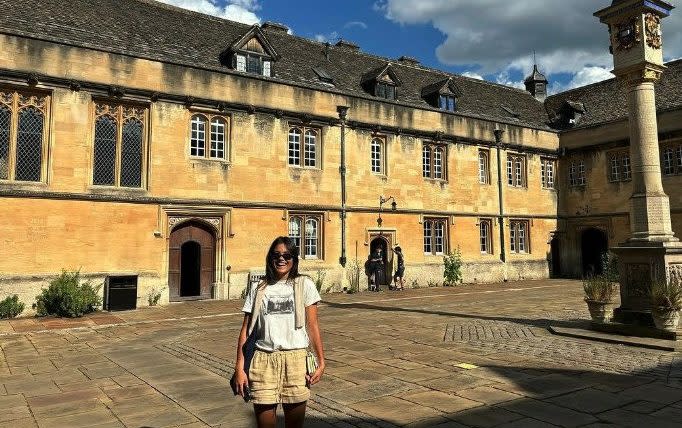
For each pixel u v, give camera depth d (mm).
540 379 6066
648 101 8945
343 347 8211
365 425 4574
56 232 13422
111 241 14234
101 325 11133
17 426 4637
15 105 13320
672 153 21547
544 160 25906
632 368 6516
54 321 11727
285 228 17391
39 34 13680
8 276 12648
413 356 7461
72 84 13812
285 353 3242
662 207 8695
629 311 8750
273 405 3205
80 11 15969
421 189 21125
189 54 16781
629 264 8883
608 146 24109
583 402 5164
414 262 20656
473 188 22875
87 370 6852
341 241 18781
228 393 5684
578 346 8039
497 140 23656
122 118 14898
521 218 24484
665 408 4957
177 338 9430
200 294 15992
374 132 19984
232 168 16453
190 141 15906
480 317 11625
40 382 6215
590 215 24922
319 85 19234
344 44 24500
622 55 9086
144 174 15070
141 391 5785
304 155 18281
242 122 16781
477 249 22797
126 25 16562
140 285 14555
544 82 31125
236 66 17172
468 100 25484
